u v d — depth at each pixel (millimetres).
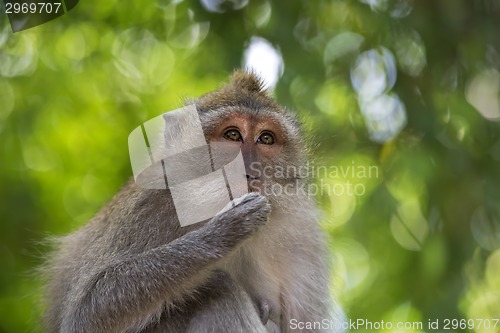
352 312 15320
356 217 15266
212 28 15578
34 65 16734
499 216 15023
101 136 17344
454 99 15352
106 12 16219
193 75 16281
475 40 15391
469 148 15336
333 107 16016
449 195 15062
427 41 15469
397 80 15586
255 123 10289
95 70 17062
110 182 17125
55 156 17203
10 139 16609
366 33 15609
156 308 9648
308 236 10859
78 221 16234
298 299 10773
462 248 14859
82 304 9844
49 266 12031
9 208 16453
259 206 9688
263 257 10555
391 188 15172
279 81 14797
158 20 16062
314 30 15719
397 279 15367
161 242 10141
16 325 16078
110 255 10188
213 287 9977
